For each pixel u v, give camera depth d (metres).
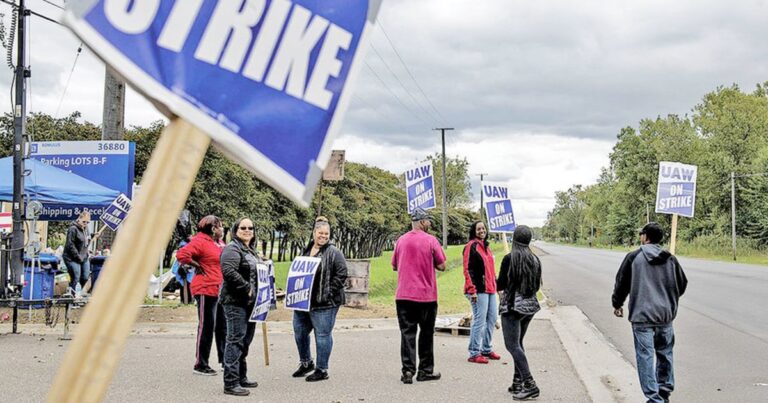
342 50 1.74
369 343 10.99
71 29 1.47
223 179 26.12
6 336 10.95
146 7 1.54
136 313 1.42
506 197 14.20
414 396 7.32
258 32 1.66
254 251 7.73
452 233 96.94
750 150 75.31
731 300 18.66
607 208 136.88
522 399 7.15
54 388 1.39
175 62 1.56
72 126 30.44
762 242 64.62
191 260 8.14
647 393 6.57
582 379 8.28
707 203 76.75
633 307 6.65
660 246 6.78
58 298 11.00
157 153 1.53
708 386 8.18
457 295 19.17
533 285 7.25
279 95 1.67
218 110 1.59
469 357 9.45
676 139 89.50
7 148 28.41
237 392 7.26
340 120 1.72
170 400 7.01
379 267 30.61
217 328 8.27
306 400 7.10
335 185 49.09
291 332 12.22
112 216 14.50
